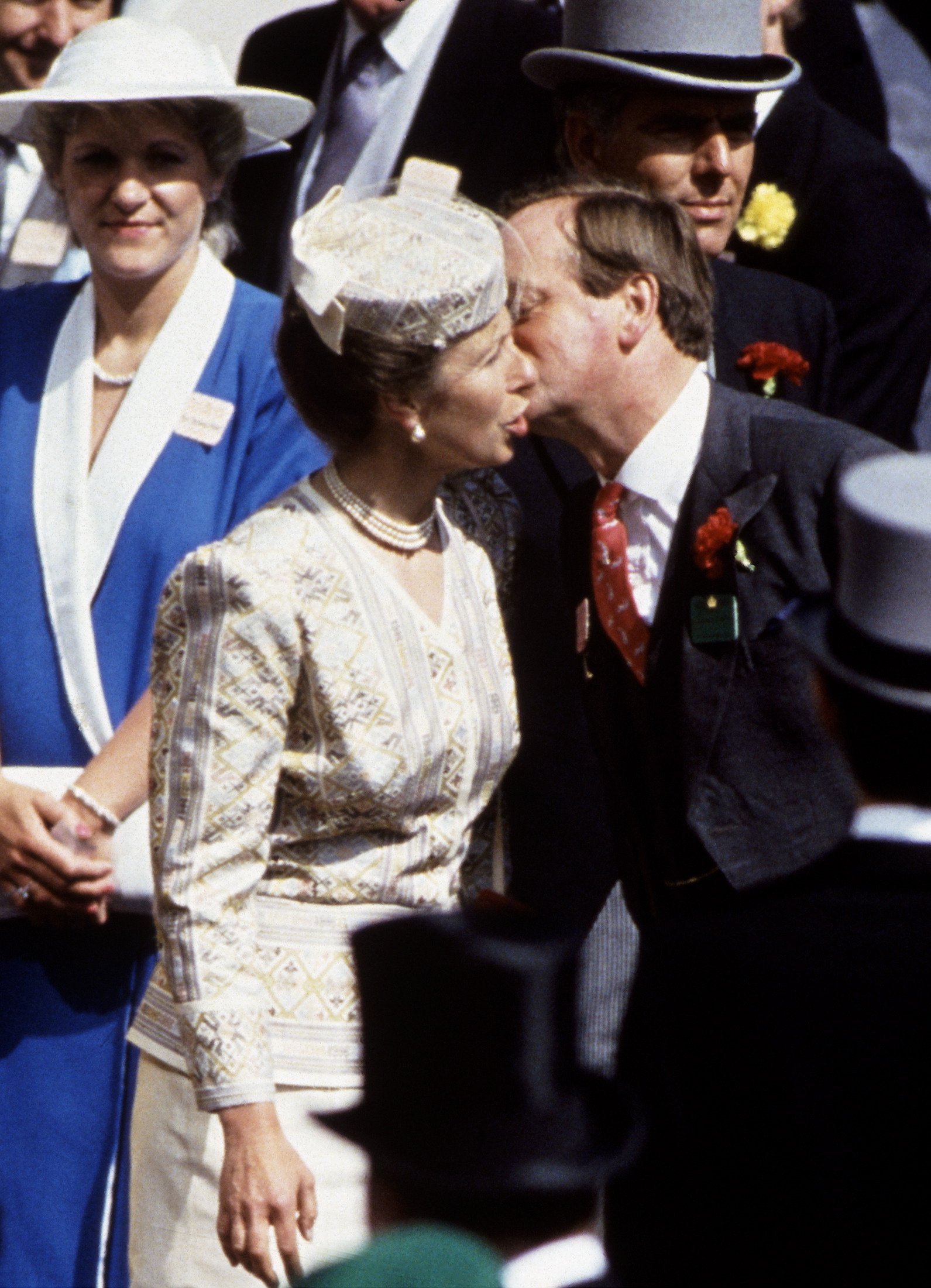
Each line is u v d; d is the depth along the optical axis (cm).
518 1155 761
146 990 1226
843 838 846
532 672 1381
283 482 1415
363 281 1053
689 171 1490
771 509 1177
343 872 1095
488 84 1842
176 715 1066
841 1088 759
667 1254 786
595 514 1255
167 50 1432
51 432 1439
